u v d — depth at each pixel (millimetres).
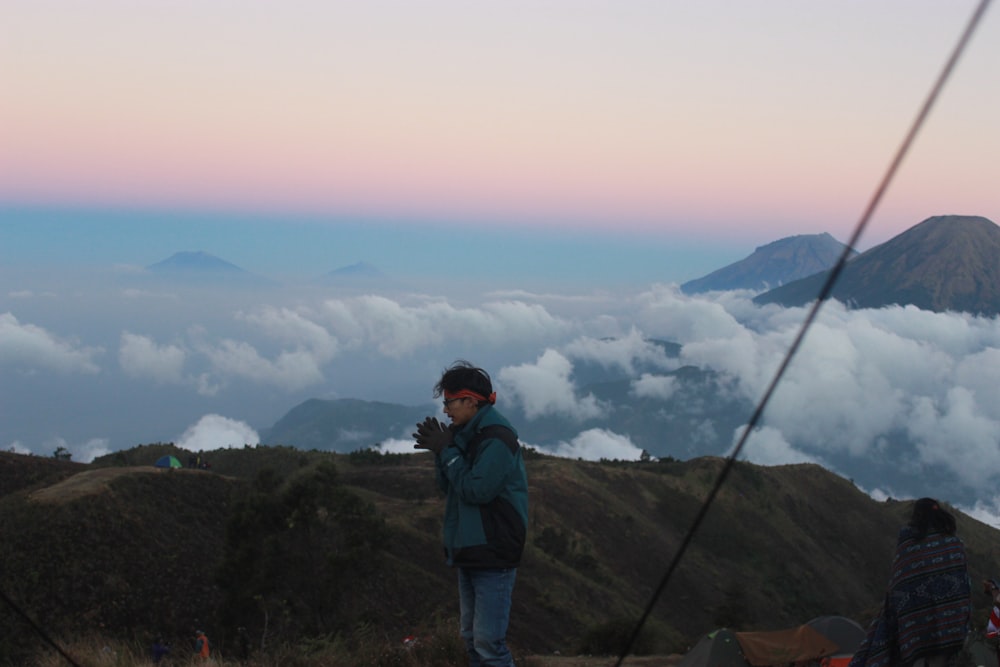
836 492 143000
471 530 4598
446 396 4773
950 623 5164
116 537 45031
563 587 69125
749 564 104688
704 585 93125
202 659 8688
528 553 75750
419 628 9492
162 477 55312
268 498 29953
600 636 21156
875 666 5441
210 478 58688
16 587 38250
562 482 106875
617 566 92125
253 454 93250
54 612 37312
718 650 13664
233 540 30250
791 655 13883
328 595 28906
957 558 5230
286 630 27453
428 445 4742
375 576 46000
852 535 131125
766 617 88938
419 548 64000
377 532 30359
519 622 56500
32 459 69812
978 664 6730
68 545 42531
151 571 43031
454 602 47906
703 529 109750
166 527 48969
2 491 61594
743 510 119938
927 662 5176
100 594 39500
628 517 104125
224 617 28547
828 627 14320
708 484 124188
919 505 5355
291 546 29766
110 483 50844
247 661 8758
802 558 113812
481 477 4480
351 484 83312
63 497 47031
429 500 77688
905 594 5266
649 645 20828
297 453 96188
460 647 8359
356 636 9328
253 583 28703
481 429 4695
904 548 5344
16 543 41812
